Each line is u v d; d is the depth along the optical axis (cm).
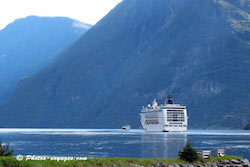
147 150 12662
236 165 6469
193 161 6175
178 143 17062
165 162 5906
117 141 19375
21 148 14525
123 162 5572
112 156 10500
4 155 5478
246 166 6606
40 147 15088
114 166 5366
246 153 11638
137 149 13212
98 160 5416
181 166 5916
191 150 6247
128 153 11438
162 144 16238
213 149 13225
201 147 14462
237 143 17475
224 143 17425
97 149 13500
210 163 6259
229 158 6694
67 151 12712
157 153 11300
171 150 12594
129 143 17350
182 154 6269
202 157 6366
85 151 12562
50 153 11900
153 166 5725
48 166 4919
